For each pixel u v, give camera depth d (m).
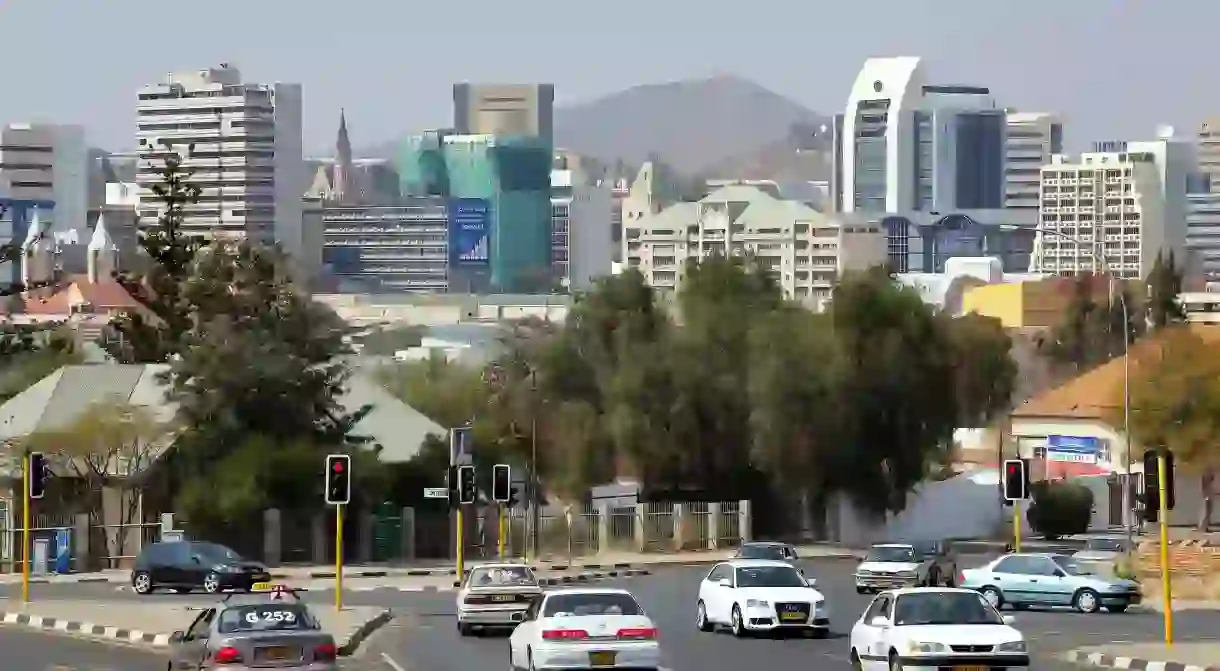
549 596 82.31
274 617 73.56
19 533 180.62
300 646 71.31
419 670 91.56
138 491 185.75
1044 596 131.62
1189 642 104.50
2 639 112.19
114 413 186.88
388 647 104.50
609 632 79.38
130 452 186.50
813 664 91.88
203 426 190.12
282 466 186.50
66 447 183.62
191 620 119.31
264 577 150.62
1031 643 106.00
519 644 82.94
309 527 187.00
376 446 193.38
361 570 176.62
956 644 75.75
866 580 147.50
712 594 111.50
